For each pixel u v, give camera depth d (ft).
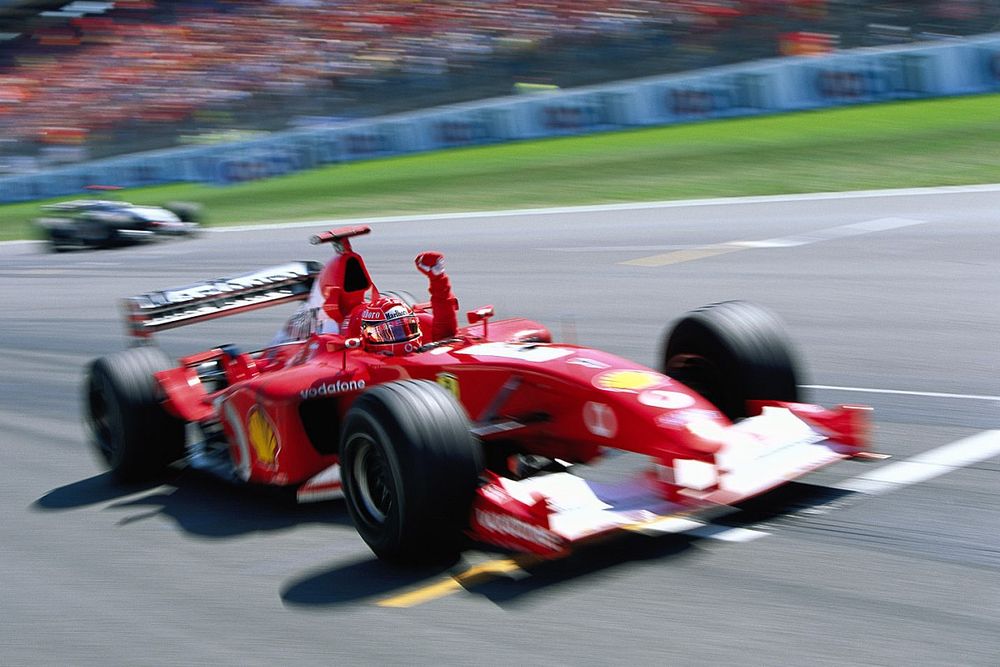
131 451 22.90
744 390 18.67
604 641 13.78
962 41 87.04
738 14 95.04
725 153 78.23
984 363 26.40
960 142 69.56
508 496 15.76
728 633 13.67
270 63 118.01
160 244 77.71
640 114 96.17
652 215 61.31
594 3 103.24
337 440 20.71
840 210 55.31
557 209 68.18
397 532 16.11
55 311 51.49
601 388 17.10
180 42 128.36
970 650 12.76
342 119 112.37
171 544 19.34
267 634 15.07
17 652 15.56
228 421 21.71
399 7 116.67
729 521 17.28
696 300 38.06
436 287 20.22
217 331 41.19
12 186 127.54
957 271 38.11
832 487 18.48
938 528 16.35
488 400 18.60
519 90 103.81
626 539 16.94
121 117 123.24
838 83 88.69
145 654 14.98
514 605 15.02
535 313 38.96
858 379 26.22
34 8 145.79
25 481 24.66
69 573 18.47
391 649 14.17
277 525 19.71
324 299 21.74
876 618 13.71
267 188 101.40
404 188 86.38
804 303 35.78
